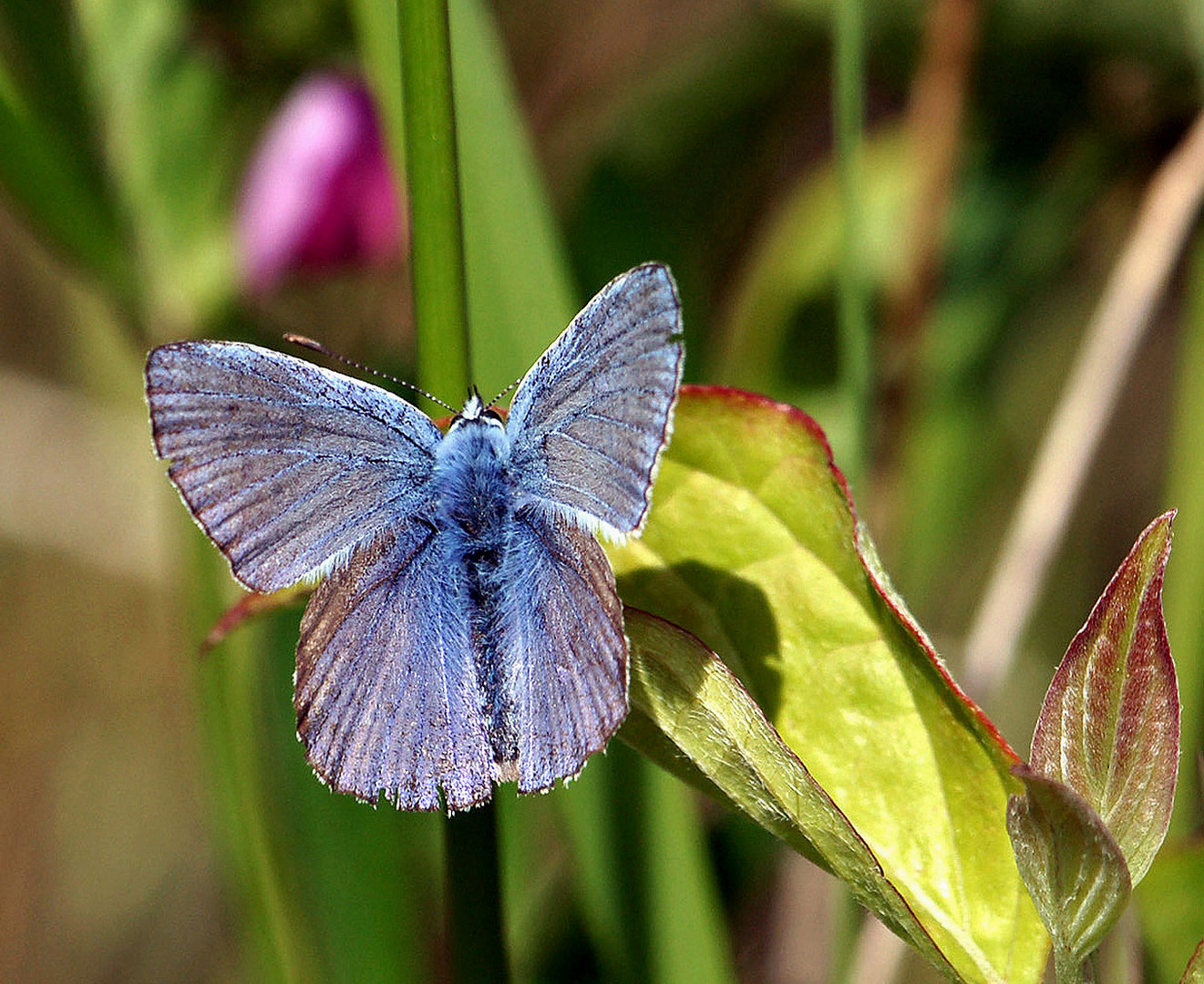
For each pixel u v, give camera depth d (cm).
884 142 33
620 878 28
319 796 30
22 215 31
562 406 27
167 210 31
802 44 33
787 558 26
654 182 34
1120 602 24
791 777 25
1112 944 27
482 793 26
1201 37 31
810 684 26
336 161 31
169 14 31
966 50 31
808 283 32
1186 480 30
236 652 30
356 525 27
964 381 33
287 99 32
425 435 27
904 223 32
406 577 27
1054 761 24
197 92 31
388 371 32
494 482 27
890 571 32
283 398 27
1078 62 32
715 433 26
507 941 26
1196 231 31
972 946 25
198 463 26
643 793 28
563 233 32
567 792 28
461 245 26
